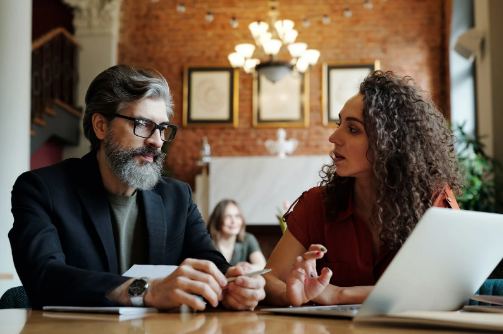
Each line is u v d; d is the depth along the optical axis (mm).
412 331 865
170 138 1819
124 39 7766
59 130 6789
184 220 1909
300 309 1140
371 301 946
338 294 1354
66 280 1246
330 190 1735
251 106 7543
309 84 7488
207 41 7691
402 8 7484
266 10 7660
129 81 1712
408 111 1645
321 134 7395
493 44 5090
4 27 4188
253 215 6781
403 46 7410
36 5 7680
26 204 1568
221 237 4754
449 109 6977
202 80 7613
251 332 844
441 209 933
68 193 1657
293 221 1774
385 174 1594
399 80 1714
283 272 1720
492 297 1267
